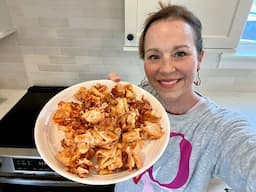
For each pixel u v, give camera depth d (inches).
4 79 51.6
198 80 39.7
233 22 32.9
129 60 47.2
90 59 47.7
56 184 35.4
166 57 23.7
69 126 21.8
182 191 27.2
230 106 45.2
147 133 21.3
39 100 46.0
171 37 22.9
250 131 21.4
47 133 22.0
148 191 28.7
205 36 34.9
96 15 41.9
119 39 44.5
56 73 50.4
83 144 18.9
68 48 46.4
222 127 23.5
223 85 49.9
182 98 26.2
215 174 24.8
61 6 41.3
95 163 19.1
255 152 18.9
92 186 36.0
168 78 24.5
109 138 19.2
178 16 24.0
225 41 35.3
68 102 24.8
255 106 45.1
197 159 24.8
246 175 18.6
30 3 41.1
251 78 48.4
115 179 17.8
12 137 34.9
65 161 18.5
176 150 25.7
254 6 42.0
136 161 18.6
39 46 46.4
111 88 27.3
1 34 39.6
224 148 21.9
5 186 36.3
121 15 41.6
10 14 42.4
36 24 43.6
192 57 23.9
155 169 26.7
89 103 23.8
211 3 31.5
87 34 44.3
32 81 51.8
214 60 46.0
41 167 33.6
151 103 25.7
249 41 44.8
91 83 28.6
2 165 33.4
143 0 31.7
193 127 25.5
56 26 43.6
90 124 21.0
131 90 26.5
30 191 37.2
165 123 22.7
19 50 47.1
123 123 21.0
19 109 42.6
